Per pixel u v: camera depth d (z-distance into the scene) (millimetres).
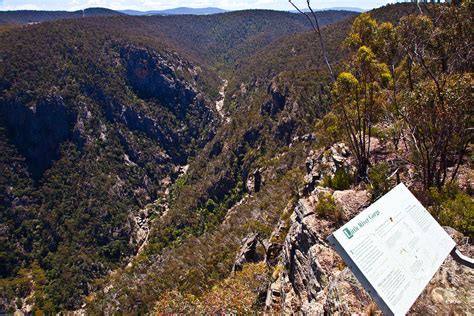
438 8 14930
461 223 8820
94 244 120750
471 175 11977
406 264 5141
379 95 14719
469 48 13633
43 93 146250
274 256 17188
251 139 119875
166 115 183875
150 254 101688
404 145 15375
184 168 172375
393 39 13953
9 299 99312
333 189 14203
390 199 5711
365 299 6117
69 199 133500
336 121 17578
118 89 172875
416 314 5781
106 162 148875
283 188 49062
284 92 116812
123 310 58250
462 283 6340
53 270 109938
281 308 10711
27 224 122875
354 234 4836
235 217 70188
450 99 10438
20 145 139750
